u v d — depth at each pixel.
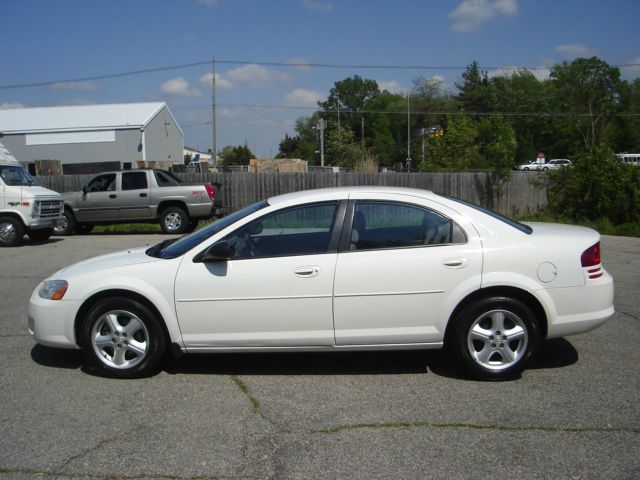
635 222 17.09
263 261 4.64
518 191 21.05
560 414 4.01
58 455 3.54
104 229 17.73
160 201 15.89
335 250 4.63
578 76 63.62
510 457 3.44
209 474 3.31
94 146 38.56
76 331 4.85
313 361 5.25
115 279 4.73
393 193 4.79
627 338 5.75
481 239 4.61
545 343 5.64
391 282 4.55
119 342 4.79
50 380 4.82
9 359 5.36
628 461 3.38
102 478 3.28
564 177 18.91
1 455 3.54
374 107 94.81
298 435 3.78
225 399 4.39
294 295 4.59
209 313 4.65
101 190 16.03
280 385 4.67
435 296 4.56
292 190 20.12
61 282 4.87
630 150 61.09
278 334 4.64
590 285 4.62
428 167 23.62
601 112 19.52
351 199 4.76
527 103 76.50
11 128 38.59
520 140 75.69
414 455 3.48
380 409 4.16
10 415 4.12
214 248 4.57
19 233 13.38
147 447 3.63
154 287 4.68
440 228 4.67
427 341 4.63
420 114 84.25
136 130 38.62
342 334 4.61
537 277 4.55
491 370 4.60
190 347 4.72
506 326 4.63
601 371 4.84
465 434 3.74
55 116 40.59
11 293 8.19
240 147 77.31
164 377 4.88
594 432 3.73
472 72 82.19
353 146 51.84
